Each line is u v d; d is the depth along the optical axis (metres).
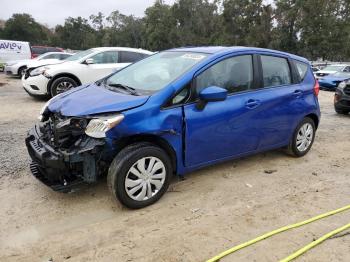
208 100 4.01
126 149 3.69
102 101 3.82
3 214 3.69
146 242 3.29
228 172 4.98
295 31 41.75
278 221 3.71
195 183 4.58
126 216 3.74
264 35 43.22
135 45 83.31
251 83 4.74
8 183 4.38
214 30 57.75
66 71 10.02
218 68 4.38
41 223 3.57
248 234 3.45
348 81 9.67
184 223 3.63
